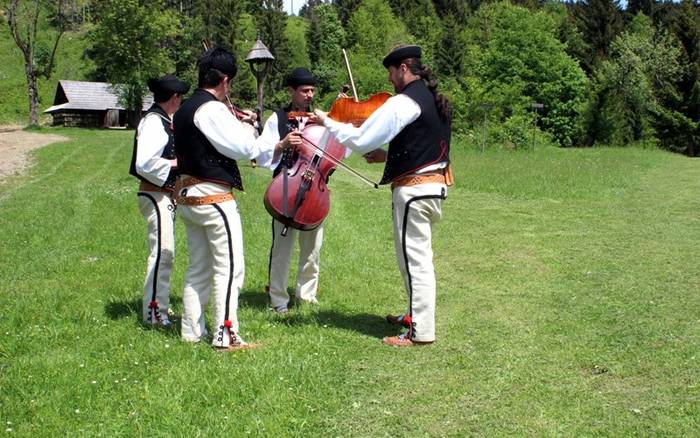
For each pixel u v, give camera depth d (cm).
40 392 392
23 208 1130
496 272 709
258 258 754
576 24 5641
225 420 360
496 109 3419
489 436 349
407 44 470
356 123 492
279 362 438
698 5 5347
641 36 4688
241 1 7075
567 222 1015
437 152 470
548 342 488
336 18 7800
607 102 4416
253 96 5122
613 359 450
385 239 892
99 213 1063
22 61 5838
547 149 2886
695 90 4175
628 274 684
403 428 359
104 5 4300
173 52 5991
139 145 485
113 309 566
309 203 548
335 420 367
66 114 4588
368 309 584
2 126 4519
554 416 370
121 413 369
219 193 457
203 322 486
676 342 478
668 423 358
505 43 4566
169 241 528
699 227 954
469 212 1115
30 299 585
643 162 2050
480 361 450
